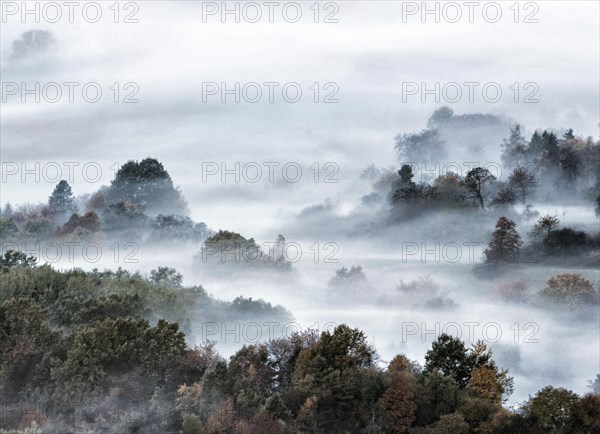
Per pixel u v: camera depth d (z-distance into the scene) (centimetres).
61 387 11731
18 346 12731
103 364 12000
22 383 12331
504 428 11000
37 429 11069
